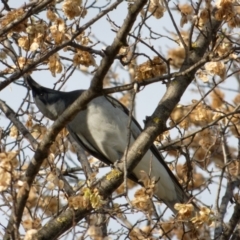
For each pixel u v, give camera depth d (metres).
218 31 11.07
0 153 9.00
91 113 13.23
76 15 9.79
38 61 9.84
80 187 10.59
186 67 10.90
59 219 10.04
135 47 10.36
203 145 12.55
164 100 10.80
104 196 10.45
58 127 10.24
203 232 10.07
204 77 10.80
